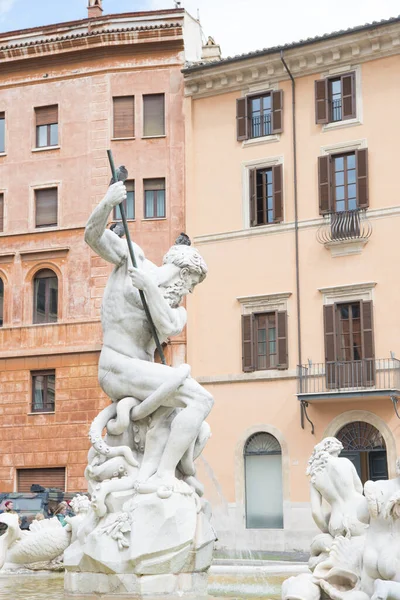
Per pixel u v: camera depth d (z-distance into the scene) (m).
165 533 6.49
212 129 40.75
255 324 38.47
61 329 40.81
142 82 41.88
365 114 37.59
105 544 6.52
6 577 8.48
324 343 36.72
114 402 7.16
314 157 38.44
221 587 7.99
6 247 42.41
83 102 42.47
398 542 5.46
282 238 38.53
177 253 7.33
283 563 10.34
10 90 43.69
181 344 39.22
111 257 7.13
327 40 38.06
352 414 35.31
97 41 42.09
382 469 35.09
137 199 41.03
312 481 7.42
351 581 5.81
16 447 40.59
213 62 40.41
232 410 37.94
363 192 37.06
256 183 39.56
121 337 7.11
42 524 8.93
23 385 40.97
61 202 41.97
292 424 36.50
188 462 6.96
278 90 39.41
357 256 36.81
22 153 43.03
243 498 36.94
